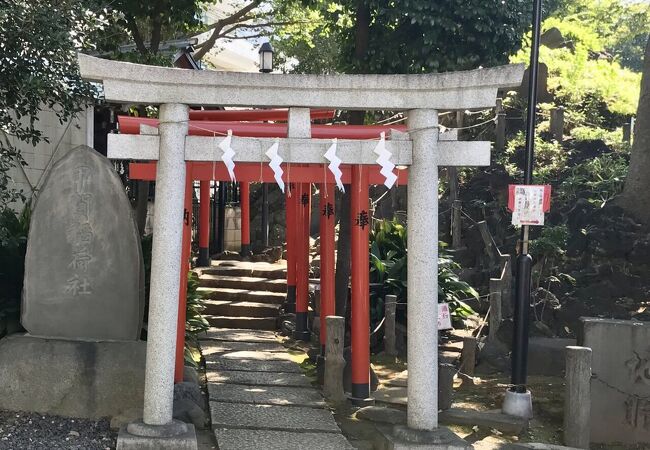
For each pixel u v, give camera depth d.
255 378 7.97
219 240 14.95
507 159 14.06
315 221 16.80
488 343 8.93
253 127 5.91
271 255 14.45
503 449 6.20
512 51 8.32
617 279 10.35
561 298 10.23
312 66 19.98
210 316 11.30
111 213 6.44
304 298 10.43
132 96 5.29
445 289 10.15
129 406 6.21
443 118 16.56
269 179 6.93
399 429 5.63
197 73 5.34
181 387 6.66
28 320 6.40
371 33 8.85
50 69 6.14
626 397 6.82
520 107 16.08
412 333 5.65
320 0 9.96
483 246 12.13
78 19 6.46
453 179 12.80
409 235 5.69
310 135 5.66
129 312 6.43
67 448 5.43
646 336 6.81
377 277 10.15
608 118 16.44
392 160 5.63
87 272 6.41
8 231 6.79
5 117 6.44
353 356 7.16
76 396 6.20
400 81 5.54
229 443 5.78
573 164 13.61
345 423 6.59
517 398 6.92
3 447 5.38
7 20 5.70
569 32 20.14
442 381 7.05
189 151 5.40
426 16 7.70
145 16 9.34
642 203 11.43
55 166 6.42
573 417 6.41
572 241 11.18
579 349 6.45
